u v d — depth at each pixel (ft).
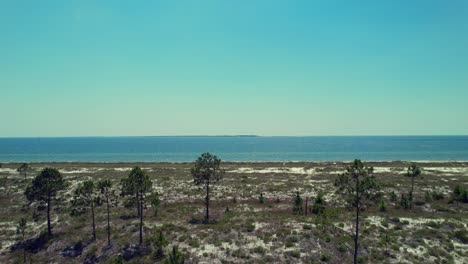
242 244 94.38
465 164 287.07
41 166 276.00
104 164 299.17
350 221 114.01
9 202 149.18
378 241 96.58
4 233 110.22
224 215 126.52
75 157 477.77
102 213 130.82
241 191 172.14
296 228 106.11
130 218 123.44
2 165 283.38
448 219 117.29
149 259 86.84
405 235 101.35
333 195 160.56
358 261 85.15
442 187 175.63
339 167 269.44
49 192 107.76
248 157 474.49
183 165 290.76
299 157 466.29
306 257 86.69
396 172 233.14
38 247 99.66
